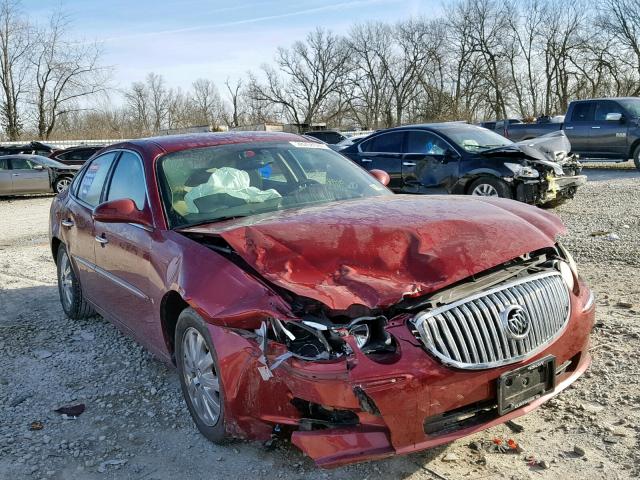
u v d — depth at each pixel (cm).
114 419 382
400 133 1083
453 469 301
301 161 460
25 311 633
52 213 609
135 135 5359
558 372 312
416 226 320
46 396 422
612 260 675
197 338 338
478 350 277
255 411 292
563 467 298
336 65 7794
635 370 391
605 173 1708
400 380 261
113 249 440
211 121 7844
